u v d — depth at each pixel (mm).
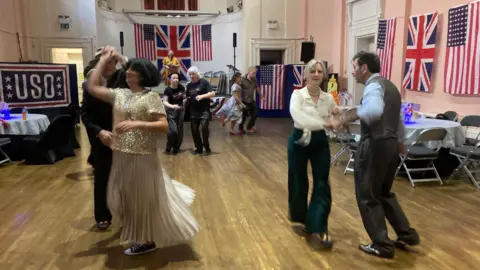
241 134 9023
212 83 13773
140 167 2777
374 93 2779
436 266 2891
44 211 4047
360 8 9609
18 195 4570
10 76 7773
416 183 5047
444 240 3334
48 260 2996
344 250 3164
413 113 6348
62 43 11945
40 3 11609
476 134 5902
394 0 8148
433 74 7129
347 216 3904
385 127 2859
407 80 7746
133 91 2881
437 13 6902
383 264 2924
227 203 4301
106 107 3357
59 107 8461
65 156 6578
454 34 6508
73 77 9164
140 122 2721
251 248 3205
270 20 12406
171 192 3031
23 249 3182
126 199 2832
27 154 6082
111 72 3146
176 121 6781
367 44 9867
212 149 7266
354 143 5461
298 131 3184
